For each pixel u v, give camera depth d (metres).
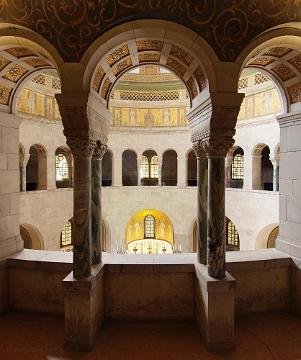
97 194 7.39
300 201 7.59
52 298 7.47
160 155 21.11
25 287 7.60
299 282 7.41
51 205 17.77
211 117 6.24
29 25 6.19
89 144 6.45
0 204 7.67
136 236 24.03
